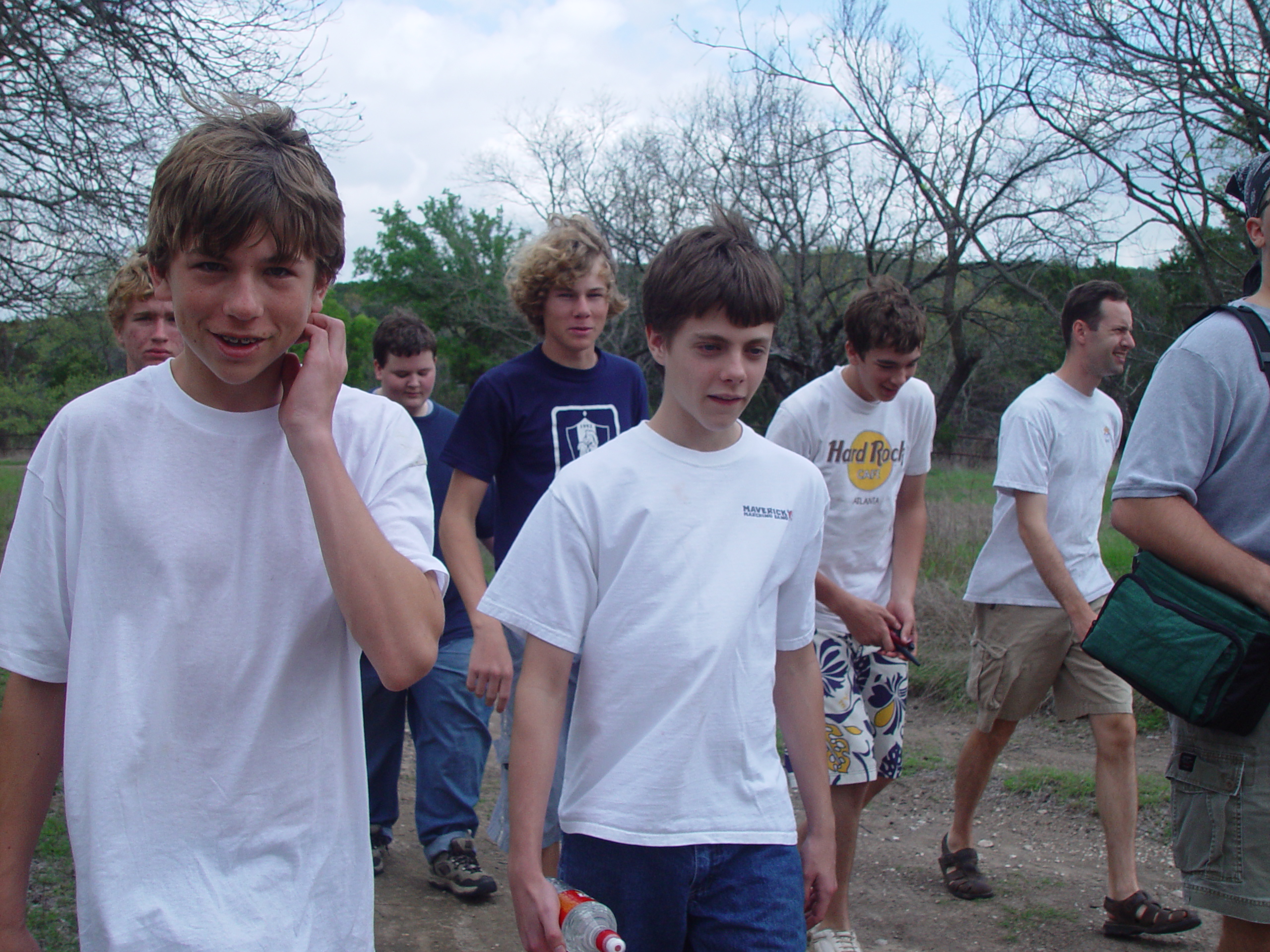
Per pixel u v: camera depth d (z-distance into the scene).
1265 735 2.03
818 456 3.03
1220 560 2.06
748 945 1.72
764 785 1.82
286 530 1.47
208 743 1.41
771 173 19.73
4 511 14.62
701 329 1.81
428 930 3.20
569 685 2.74
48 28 7.61
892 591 3.18
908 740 5.23
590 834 1.76
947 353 24.78
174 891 1.36
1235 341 2.08
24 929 1.43
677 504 1.85
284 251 1.35
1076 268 17.33
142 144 8.20
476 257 35.19
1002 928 3.28
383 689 3.60
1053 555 3.28
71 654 1.42
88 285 9.09
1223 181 11.81
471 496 2.91
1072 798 4.29
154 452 1.44
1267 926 2.05
